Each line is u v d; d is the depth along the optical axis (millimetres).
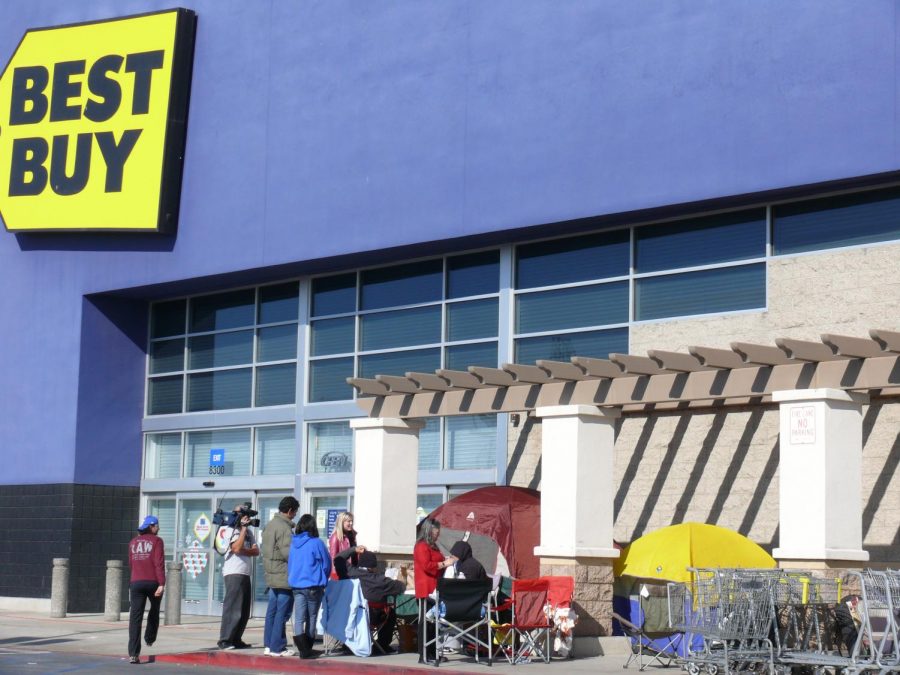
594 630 16578
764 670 14219
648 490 19234
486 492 18281
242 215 24344
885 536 16750
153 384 27438
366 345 23594
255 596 25109
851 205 17797
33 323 27375
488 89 21094
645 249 19859
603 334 20094
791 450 15039
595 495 16922
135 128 25609
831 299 17703
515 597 15938
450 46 21703
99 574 26453
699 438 18844
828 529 14688
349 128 22938
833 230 17906
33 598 26531
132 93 25719
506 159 20703
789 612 14281
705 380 15961
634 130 19312
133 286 25922
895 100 16922
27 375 27344
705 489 18656
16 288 27734
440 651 16281
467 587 15719
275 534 16781
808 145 17578
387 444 19281
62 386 26734
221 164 24812
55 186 26469
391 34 22578
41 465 26859
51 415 26844
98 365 26828
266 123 24219
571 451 16875
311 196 23328
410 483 19438
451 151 21422
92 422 26656
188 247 25141
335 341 24141
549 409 17172
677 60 19000
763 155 17969
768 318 18250
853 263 17547
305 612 16328
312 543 16422
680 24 19031
